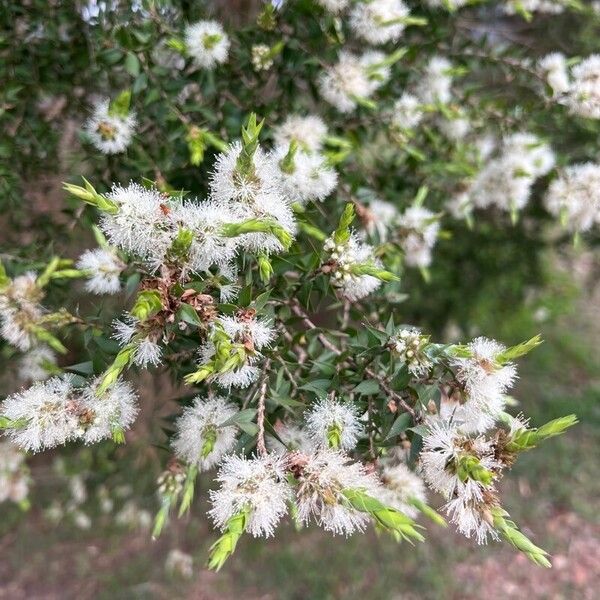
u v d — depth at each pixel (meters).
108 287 0.19
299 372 0.19
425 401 0.16
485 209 0.42
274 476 0.15
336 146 0.26
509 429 0.16
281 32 0.25
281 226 0.15
